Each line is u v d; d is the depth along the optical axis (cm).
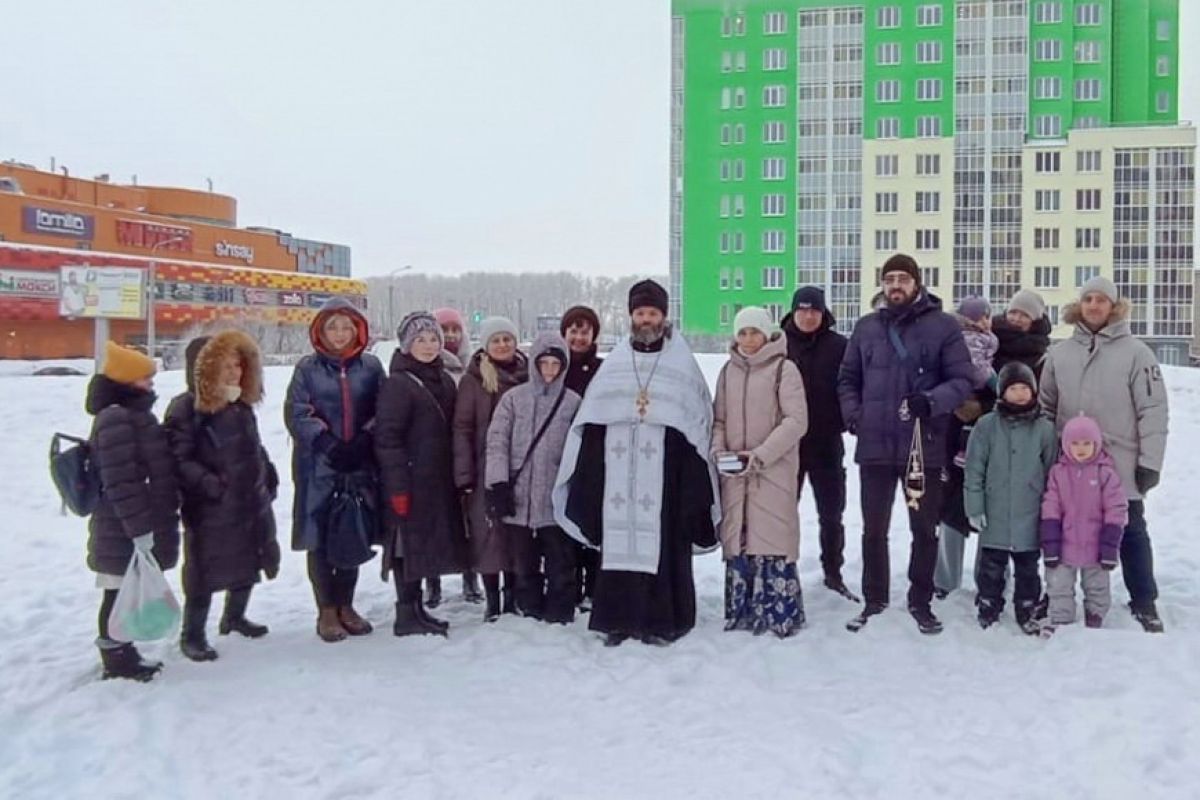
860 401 555
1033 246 5634
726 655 502
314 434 530
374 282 10169
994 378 591
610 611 531
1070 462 522
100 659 505
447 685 468
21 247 3462
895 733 405
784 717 424
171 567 488
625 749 395
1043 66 5734
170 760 390
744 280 6000
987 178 5697
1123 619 538
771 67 5947
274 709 438
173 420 508
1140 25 5809
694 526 551
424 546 545
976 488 539
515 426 564
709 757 386
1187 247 5447
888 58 5828
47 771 384
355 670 489
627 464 536
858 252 5875
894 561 692
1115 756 372
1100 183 5538
